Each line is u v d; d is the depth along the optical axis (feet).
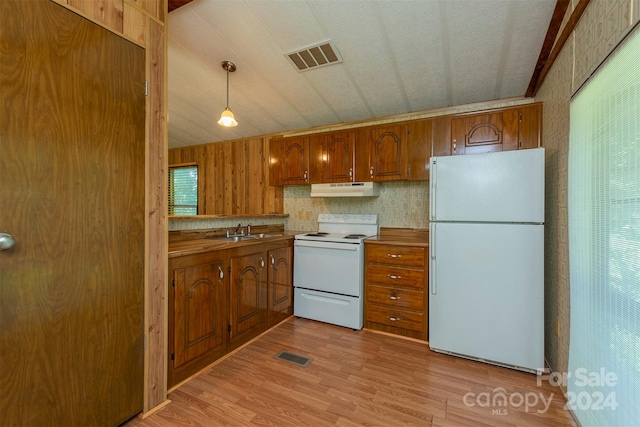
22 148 3.69
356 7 6.04
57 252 4.06
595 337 4.34
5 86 3.52
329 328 9.29
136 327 5.14
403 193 10.70
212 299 6.98
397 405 5.57
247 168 13.92
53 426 4.04
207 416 5.26
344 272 9.33
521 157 6.73
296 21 6.50
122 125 4.84
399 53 7.41
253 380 6.38
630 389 3.43
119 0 4.79
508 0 5.59
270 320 9.19
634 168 3.35
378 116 11.00
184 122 12.56
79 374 4.34
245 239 9.28
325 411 5.40
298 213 12.80
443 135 9.00
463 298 7.32
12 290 3.64
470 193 7.22
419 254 8.38
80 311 4.34
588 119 4.56
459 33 6.57
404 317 8.61
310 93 9.68
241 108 10.93
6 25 3.51
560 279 6.09
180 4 5.92
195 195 15.38
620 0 3.62
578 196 4.96
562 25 5.84
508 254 6.86
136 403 5.16
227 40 7.20
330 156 10.84
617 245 3.73
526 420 5.15
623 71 3.54
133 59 5.00
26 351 3.78
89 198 4.42
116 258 4.80
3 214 3.54
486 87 8.60
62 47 4.04
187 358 6.34
